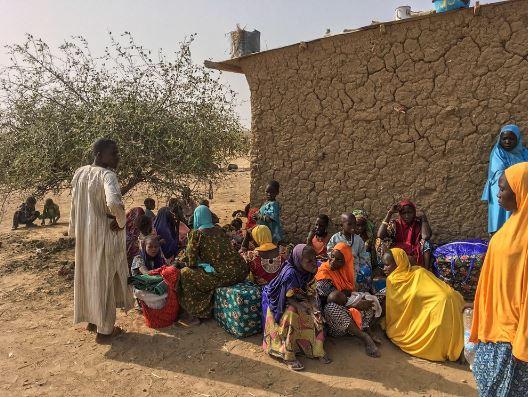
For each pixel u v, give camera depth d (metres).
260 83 7.21
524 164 2.53
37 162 6.67
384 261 4.86
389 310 4.72
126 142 6.64
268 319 4.48
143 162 6.84
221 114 7.69
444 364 4.25
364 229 6.26
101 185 4.52
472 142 6.10
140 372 4.22
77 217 4.64
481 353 2.70
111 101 6.76
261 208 6.93
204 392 3.89
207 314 5.19
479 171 6.12
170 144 6.88
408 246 5.90
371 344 4.50
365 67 6.51
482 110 5.99
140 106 6.88
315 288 4.67
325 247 6.33
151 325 5.08
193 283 5.11
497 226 5.61
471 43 5.91
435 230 6.45
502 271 2.52
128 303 4.89
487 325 2.66
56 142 6.79
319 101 6.87
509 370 2.50
